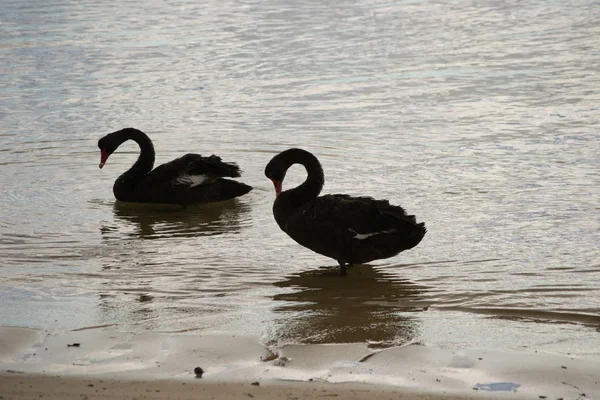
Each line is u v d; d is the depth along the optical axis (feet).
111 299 35.86
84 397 24.79
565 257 40.14
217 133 69.21
